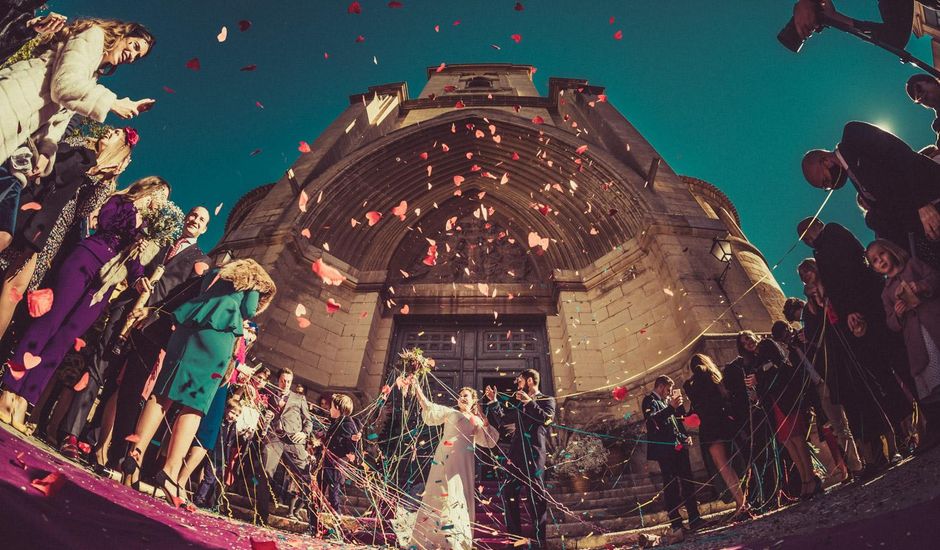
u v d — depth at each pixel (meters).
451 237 14.89
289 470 5.63
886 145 3.39
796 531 2.69
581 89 17.45
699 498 6.18
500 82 21.66
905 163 3.31
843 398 4.10
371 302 12.62
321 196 12.98
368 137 16.62
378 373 11.68
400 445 8.25
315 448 6.20
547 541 5.07
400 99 18.75
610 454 8.02
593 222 13.61
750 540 2.89
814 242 4.41
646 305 11.49
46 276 3.47
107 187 3.94
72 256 3.42
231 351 3.64
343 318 12.22
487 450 6.61
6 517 1.23
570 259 13.64
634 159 13.66
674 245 11.39
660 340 10.77
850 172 3.62
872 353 3.91
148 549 1.63
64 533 1.37
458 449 4.09
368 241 13.91
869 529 2.01
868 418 3.89
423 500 3.91
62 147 3.48
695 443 7.55
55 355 3.22
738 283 10.63
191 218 4.75
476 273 14.21
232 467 5.33
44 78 2.84
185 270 4.55
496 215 15.30
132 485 3.20
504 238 14.93
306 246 12.45
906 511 2.04
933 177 3.26
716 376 5.38
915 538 1.72
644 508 6.35
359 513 6.22
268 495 5.48
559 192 14.43
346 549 3.45
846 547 1.90
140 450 3.24
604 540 5.06
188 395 3.35
